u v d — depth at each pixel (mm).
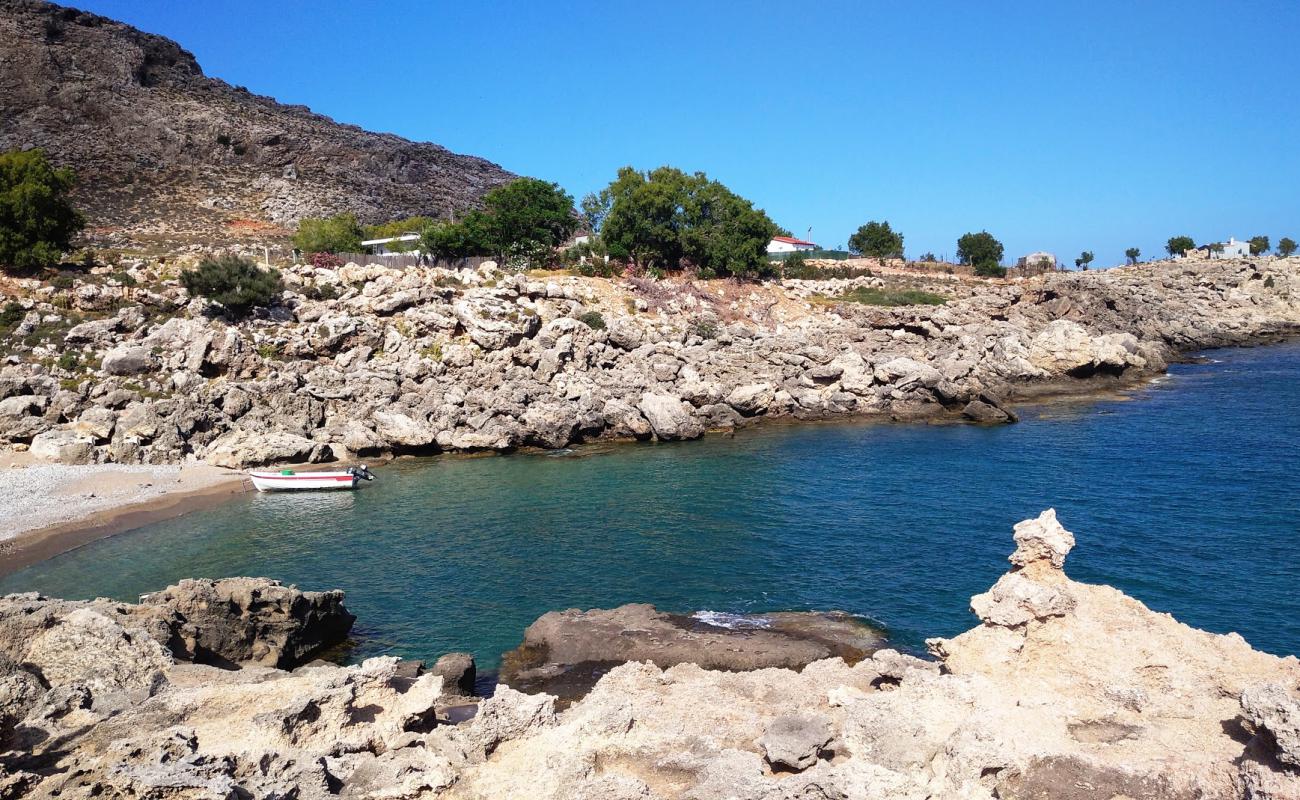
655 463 56906
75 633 19625
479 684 25766
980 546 36875
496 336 69062
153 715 16672
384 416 59969
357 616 31672
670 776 14703
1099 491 44656
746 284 103312
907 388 73000
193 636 24344
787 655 26172
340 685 17703
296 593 27453
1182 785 12531
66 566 37562
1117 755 13531
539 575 35344
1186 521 38344
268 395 61250
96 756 14211
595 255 100875
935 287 122562
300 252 95188
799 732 15125
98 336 63125
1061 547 17562
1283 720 11781
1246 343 117750
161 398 58844
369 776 14594
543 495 48812
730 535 39906
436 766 14797
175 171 133875
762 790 13070
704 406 69125
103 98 140625
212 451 56625
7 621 19438
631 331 75875
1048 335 83312
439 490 50688
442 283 79000
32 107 133500
